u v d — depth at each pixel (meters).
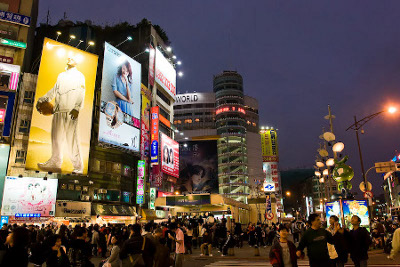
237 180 94.00
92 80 39.28
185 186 92.50
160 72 64.00
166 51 68.31
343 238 8.50
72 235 8.49
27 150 33.41
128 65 46.47
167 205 36.31
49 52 36.56
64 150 35.69
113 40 60.34
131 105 45.75
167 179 61.03
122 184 43.50
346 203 20.03
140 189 44.91
